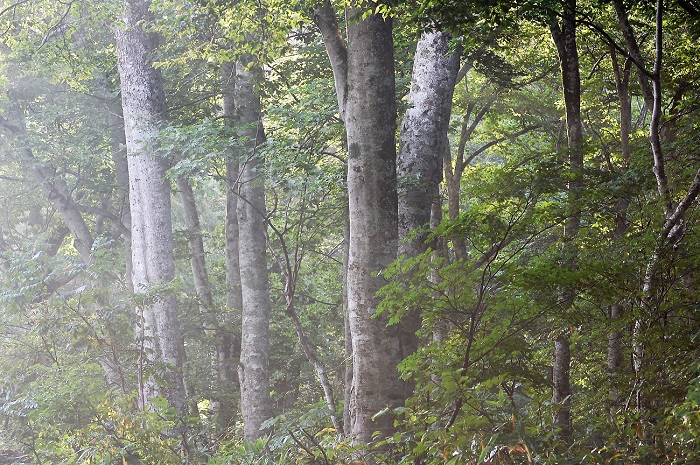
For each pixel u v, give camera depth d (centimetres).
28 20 2105
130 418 1048
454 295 719
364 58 1109
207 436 1545
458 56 1293
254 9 1366
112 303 1293
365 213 1082
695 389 524
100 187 2581
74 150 2470
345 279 1750
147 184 1986
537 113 2209
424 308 736
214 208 3909
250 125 1783
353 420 1046
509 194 764
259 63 1495
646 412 610
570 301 723
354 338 1061
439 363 702
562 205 790
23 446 1258
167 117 2123
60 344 1282
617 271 706
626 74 1222
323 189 1539
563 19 955
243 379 1991
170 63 1734
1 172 2919
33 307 1320
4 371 1316
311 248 2239
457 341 729
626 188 863
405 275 796
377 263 1066
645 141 1012
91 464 1004
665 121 1053
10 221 3003
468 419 619
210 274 2973
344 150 1698
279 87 2062
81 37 2359
